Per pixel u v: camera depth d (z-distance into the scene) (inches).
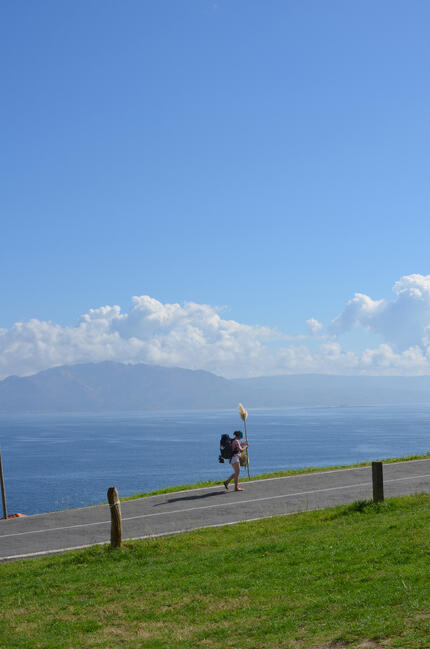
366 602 378.3
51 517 850.8
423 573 407.2
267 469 5831.7
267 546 550.6
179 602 441.1
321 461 6491.1
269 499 855.7
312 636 341.4
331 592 411.5
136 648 368.8
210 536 648.4
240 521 719.7
